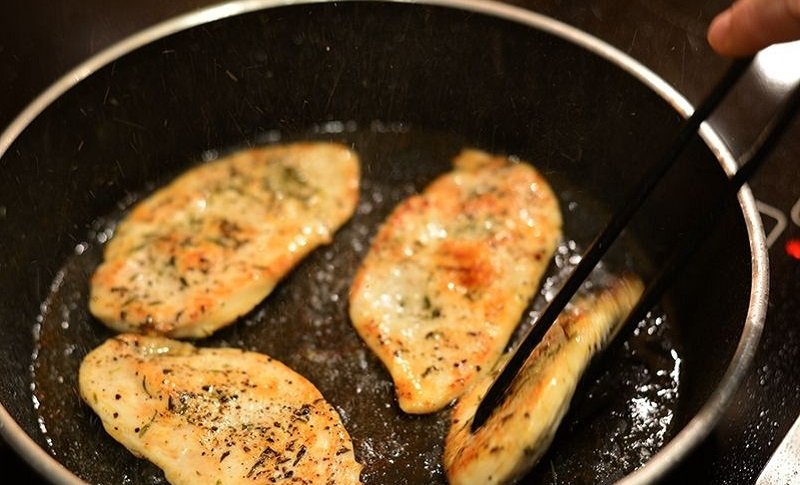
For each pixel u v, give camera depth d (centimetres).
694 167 35
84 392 33
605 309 31
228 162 40
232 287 36
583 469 32
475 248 37
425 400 33
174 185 39
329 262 38
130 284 36
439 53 40
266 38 39
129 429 32
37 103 36
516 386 30
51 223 38
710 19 43
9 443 27
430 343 34
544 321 30
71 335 36
